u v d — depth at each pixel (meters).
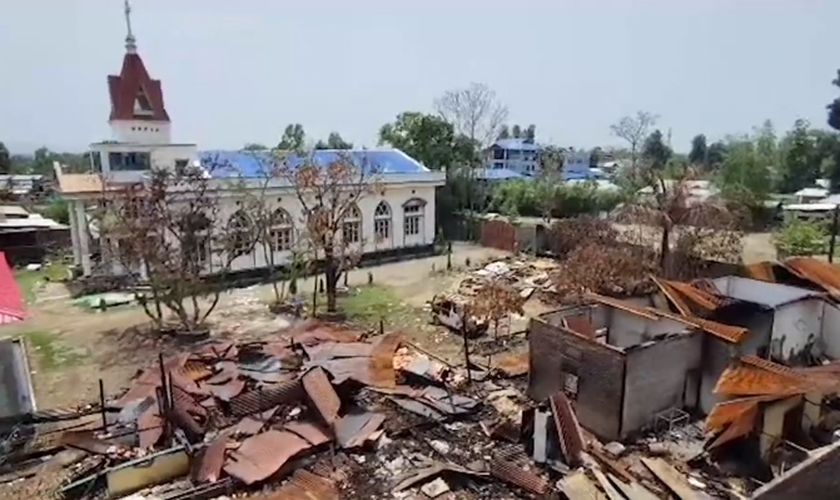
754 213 56.09
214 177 38.34
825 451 10.64
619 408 17.84
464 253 48.19
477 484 16.22
